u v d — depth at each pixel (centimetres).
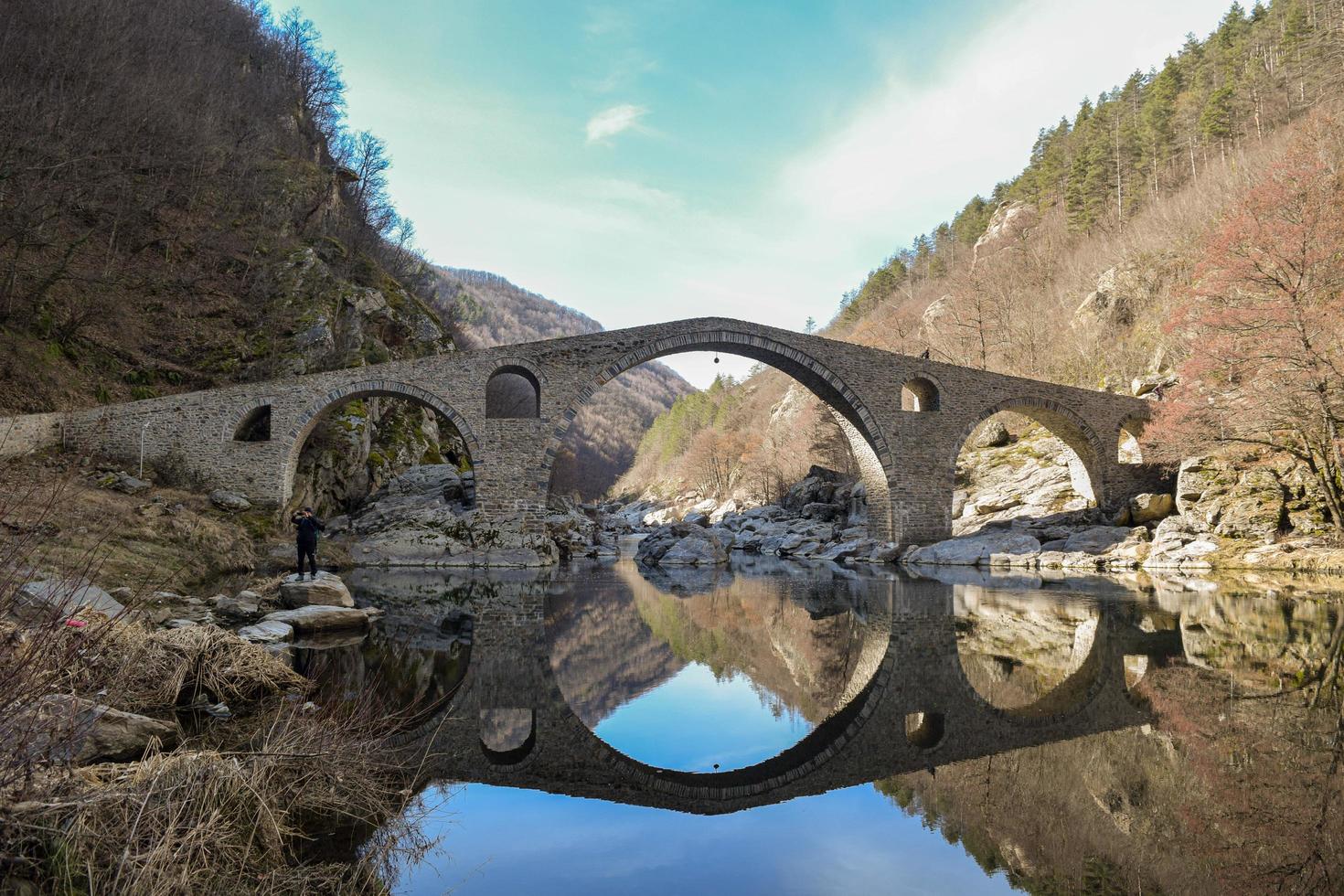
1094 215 8375
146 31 4306
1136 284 5556
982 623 1633
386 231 7094
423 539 3362
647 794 664
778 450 9075
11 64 3262
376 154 6831
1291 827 545
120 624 818
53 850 361
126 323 3512
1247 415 3025
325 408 3278
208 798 462
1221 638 1356
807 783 684
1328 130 3909
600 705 989
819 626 1647
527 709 953
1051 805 601
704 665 1251
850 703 974
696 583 2711
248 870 445
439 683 1073
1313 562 2728
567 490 10156
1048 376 5909
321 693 959
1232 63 8169
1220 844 517
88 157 3275
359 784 599
